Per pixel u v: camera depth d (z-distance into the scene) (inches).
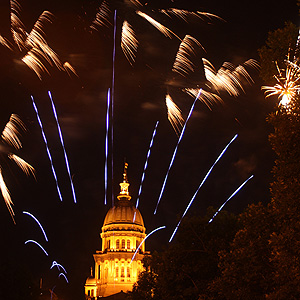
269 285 1291.8
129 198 7190.0
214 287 1385.3
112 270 6565.0
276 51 1214.9
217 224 1980.8
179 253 1932.8
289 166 1112.2
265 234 1296.8
